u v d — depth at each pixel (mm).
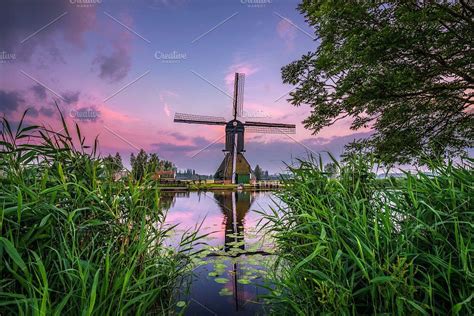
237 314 1943
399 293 1167
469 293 1172
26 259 1295
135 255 1816
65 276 1373
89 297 1263
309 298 1496
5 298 1144
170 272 2219
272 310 1847
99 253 1569
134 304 1683
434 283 1237
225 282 2543
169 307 2004
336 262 1365
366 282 1450
